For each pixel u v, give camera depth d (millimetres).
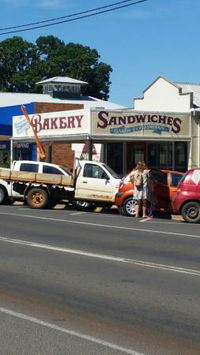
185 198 19969
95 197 23188
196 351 6238
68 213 22359
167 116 27938
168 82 32656
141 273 10484
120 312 7773
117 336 6711
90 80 80500
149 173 21250
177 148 30000
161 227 18031
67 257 12047
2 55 79875
